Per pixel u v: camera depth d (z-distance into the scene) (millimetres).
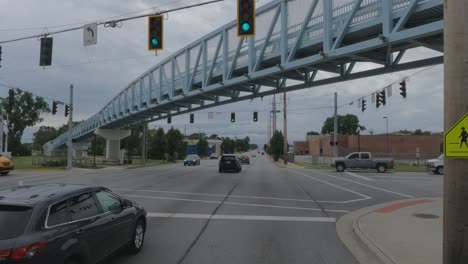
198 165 62438
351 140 80875
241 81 26500
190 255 8062
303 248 8766
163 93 39156
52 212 5598
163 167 55125
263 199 17547
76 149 95438
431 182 27953
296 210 14383
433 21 17047
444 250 5797
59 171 43281
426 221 11789
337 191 21438
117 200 7656
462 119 5672
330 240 9586
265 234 10180
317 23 21281
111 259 7684
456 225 5637
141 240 8453
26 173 39000
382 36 17234
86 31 17750
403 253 8039
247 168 50906
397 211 13914
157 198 17609
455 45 5770
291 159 80125
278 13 23953
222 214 13258
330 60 21062
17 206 5391
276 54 24047
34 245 4988
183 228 10844
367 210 14484
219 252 8320
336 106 51844
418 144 79188
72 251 5578
